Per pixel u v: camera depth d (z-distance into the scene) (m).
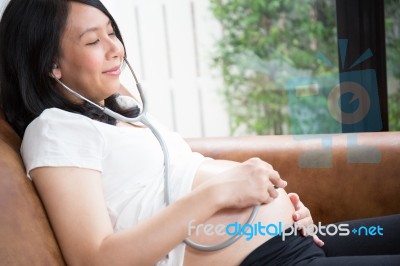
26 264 0.69
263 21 2.43
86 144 0.84
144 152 0.93
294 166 1.25
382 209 1.20
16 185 0.76
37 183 0.80
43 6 0.90
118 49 0.94
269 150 1.28
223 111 2.54
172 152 1.01
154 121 1.12
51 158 0.79
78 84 0.94
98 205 0.79
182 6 2.37
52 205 0.78
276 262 0.86
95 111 0.95
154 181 0.92
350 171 1.21
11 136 0.91
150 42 2.35
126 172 0.91
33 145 0.83
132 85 1.84
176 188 0.93
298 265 0.86
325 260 0.84
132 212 0.88
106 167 0.89
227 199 0.82
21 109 0.95
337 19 2.07
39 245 0.73
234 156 1.30
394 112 2.25
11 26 0.92
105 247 0.74
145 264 0.75
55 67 0.92
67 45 0.90
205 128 2.54
